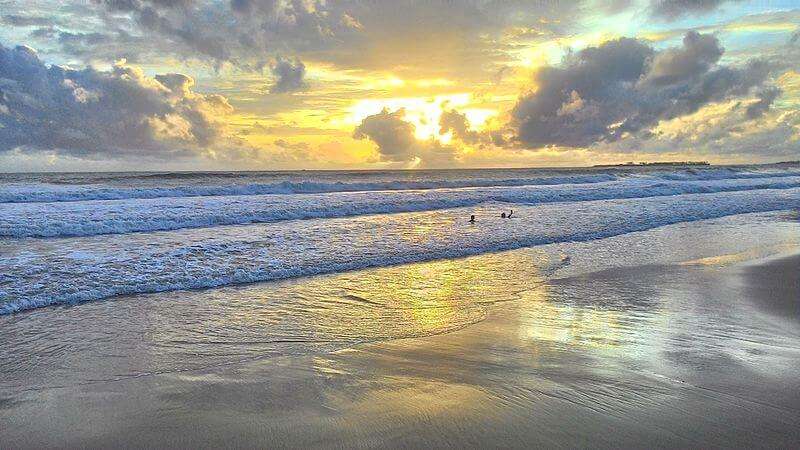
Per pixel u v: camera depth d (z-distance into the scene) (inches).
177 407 174.4
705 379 197.8
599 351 229.9
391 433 156.0
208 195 1121.4
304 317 286.4
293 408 173.0
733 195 1212.5
